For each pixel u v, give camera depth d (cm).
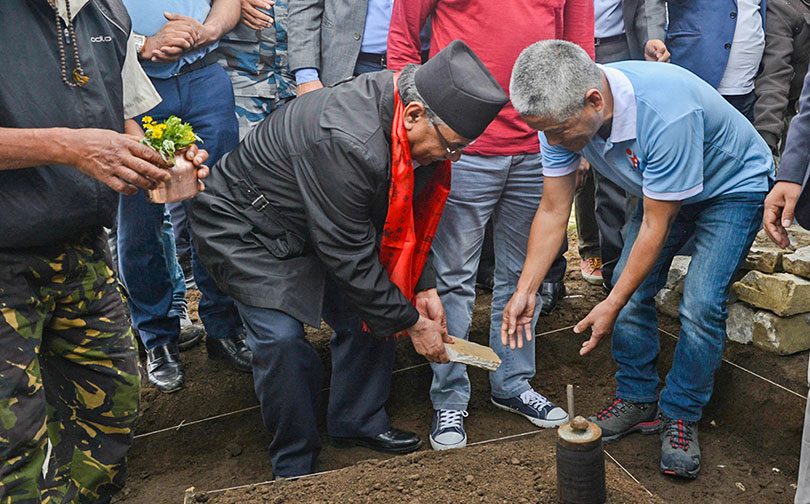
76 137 190
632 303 305
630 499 223
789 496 281
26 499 202
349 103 235
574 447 200
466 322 313
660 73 251
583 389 362
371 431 308
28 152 186
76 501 245
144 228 324
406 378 359
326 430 331
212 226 261
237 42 344
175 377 345
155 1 307
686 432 296
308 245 261
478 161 294
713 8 367
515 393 334
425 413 344
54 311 222
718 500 281
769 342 330
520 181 304
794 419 304
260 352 258
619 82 243
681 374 293
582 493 202
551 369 373
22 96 195
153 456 319
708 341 282
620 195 378
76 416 240
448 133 226
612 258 390
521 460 244
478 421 337
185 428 331
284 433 270
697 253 283
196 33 306
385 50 340
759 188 272
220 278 263
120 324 238
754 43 370
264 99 358
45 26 199
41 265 208
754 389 321
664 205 251
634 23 372
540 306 324
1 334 197
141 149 199
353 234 237
